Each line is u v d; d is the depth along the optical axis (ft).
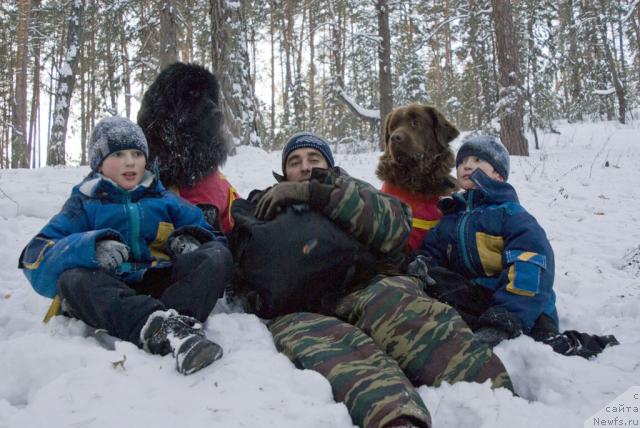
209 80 10.03
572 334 8.45
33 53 74.18
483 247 9.24
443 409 5.96
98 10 53.88
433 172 10.62
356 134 84.07
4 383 5.80
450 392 6.17
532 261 8.42
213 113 9.75
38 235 7.67
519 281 8.34
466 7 67.82
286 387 5.75
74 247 7.09
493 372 6.56
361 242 8.44
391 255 8.78
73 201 8.02
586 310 10.71
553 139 58.75
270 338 7.34
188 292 7.22
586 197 22.66
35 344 6.21
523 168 30.89
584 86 93.91
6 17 64.54
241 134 32.91
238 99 32.76
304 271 7.97
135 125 8.43
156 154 9.60
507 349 7.54
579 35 87.92
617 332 9.41
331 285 8.20
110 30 45.29
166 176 9.75
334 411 5.38
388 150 10.81
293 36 81.30
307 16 80.53
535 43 66.90
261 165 28.68
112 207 8.04
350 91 90.02
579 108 92.79
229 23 32.58
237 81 32.81
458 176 10.37
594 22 85.76
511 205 9.28
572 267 13.93
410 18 69.31
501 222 9.20
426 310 7.08
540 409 5.80
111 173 8.17
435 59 90.99
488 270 9.21
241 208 9.36
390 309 7.11
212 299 7.43
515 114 38.55
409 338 6.84
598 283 12.50
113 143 8.11
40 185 20.47
